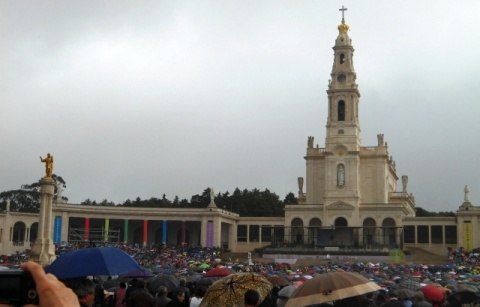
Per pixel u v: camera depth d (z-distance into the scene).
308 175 136.38
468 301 24.11
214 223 129.50
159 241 142.50
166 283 26.14
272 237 125.00
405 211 133.00
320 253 114.81
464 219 122.50
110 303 21.86
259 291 15.42
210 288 15.57
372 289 16.58
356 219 125.06
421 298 20.91
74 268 15.83
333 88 130.25
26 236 125.00
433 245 125.69
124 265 16.39
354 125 128.75
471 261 101.62
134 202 193.00
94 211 129.00
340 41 131.50
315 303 15.92
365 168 134.62
